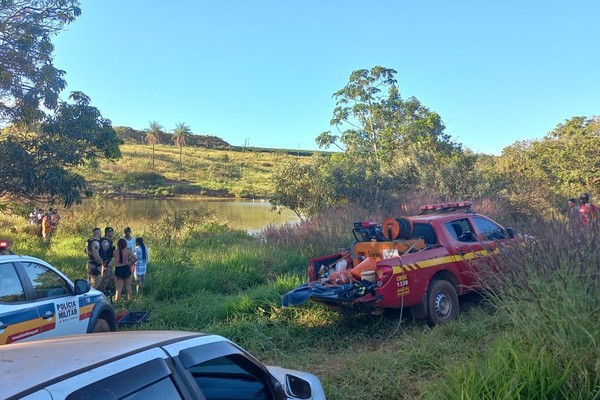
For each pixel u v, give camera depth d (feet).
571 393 13.43
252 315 28.89
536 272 16.69
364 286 25.16
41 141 36.65
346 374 19.08
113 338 9.46
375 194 66.90
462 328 22.29
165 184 260.01
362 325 26.73
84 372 7.46
